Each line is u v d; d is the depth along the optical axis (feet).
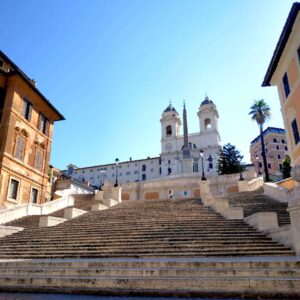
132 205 74.74
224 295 21.50
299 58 64.08
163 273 24.07
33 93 90.63
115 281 23.81
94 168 307.99
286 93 73.77
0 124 78.38
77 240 39.68
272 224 37.86
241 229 39.52
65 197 85.56
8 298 22.21
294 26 62.80
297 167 35.12
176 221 45.06
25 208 67.00
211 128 276.00
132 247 34.76
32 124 89.86
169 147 282.15
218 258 28.86
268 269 23.39
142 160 290.97
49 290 24.47
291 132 71.20
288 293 20.86
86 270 25.55
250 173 117.80
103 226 45.62
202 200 71.82
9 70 89.56
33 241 41.47
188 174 174.60
